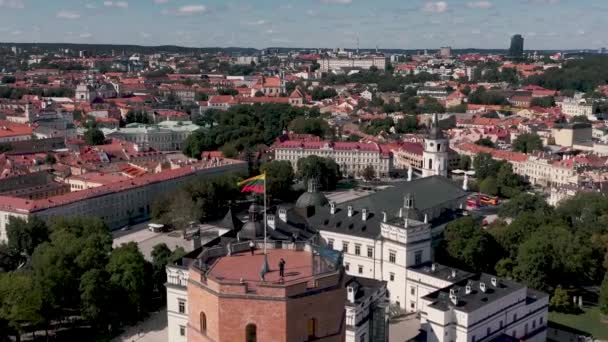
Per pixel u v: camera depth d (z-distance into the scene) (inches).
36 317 7751.0
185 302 7303.2
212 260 3580.2
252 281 3159.5
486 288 7588.6
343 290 3240.7
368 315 7037.4
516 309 7637.8
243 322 3051.2
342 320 3270.2
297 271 3358.8
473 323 7027.6
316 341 3154.5
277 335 3034.0
